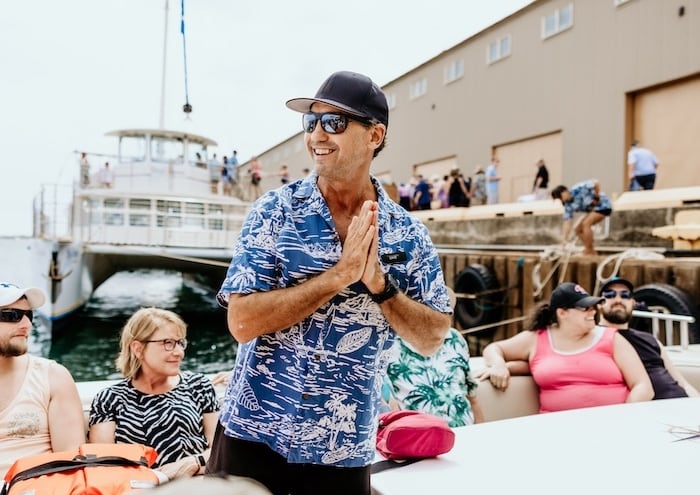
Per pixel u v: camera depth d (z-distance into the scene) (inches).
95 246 526.0
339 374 48.9
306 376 48.3
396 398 100.4
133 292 922.7
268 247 48.6
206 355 457.4
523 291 342.0
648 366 121.2
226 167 628.4
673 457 62.3
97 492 52.1
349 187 50.0
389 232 52.2
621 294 135.1
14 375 83.0
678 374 126.1
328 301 48.0
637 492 53.7
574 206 327.0
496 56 621.9
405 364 101.9
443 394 102.0
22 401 81.7
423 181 558.3
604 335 119.8
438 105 714.8
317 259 48.3
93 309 668.1
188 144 598.5
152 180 583.5
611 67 490.9
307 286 45.8
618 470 58.7
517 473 58.1
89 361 433.1
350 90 47.7
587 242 327.0
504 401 120.7
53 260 483.5
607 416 77.1
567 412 78.7
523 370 126.5
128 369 87.7
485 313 357.4
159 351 85.4
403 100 788.6
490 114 627.8
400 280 52.5
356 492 51.1
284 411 48.5
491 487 54.9
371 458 52.2
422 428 60.7
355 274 45.2
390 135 816.3
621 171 480.4
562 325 121.6
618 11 485.1
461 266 402.0
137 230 560.7
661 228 294.2
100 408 86.1
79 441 83.7
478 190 541.3
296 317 46.1
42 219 549.3
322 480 50.1
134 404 86.7
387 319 49.6
